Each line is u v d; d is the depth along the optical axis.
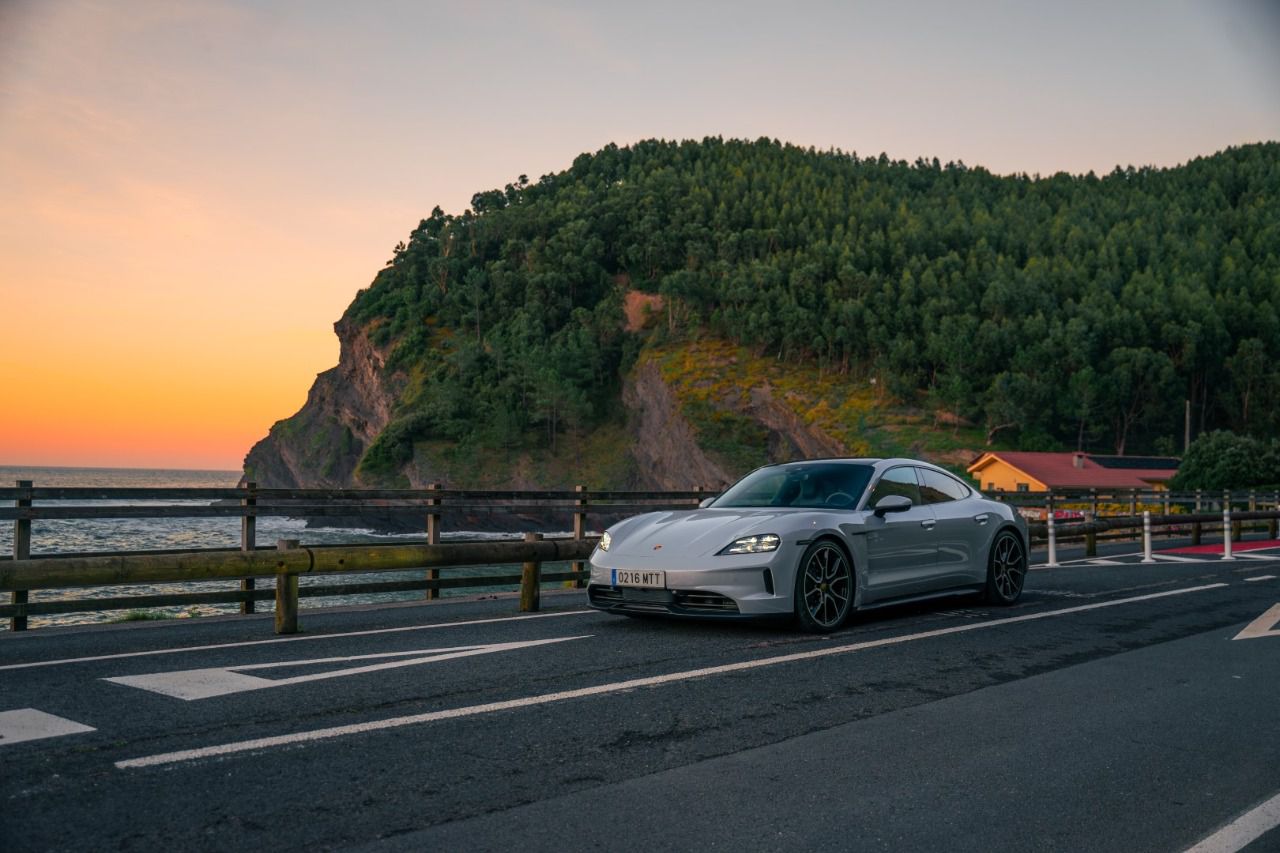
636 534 7.87
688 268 173.12
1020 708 5.09
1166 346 141.12
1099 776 3.96
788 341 140.00
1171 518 18.41
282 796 3.54
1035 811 3.53
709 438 124.31
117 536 42.47
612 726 4.60
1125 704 5.21
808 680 5.71
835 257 169.38
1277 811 3.58
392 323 162.88
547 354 147.12
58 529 47.72
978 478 82.19
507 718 4.72
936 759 4.14
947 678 5.83
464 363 148.75
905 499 8.01
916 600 8.42
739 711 4.93
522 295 170.38
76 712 4.76
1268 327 145.38
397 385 153.38
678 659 6.31
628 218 192.38
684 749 4.23
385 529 92.94
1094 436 129.75
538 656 6.38
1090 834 3.32
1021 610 9.03
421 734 4.41
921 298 156.62
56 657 6.37
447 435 138.12
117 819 3.28
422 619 8.42
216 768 3.86
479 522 95.56
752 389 131.12
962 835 3.28
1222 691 5.55
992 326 136.62
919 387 136.00
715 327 151.25
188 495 9.71
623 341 155.62
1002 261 169.00
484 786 3.69
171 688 5.32
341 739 4.30
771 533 7.28
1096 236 189.75
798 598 7.28
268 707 4.89
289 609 7.61
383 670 5.86
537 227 193.00
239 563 7.48
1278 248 182.38
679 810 3.46
